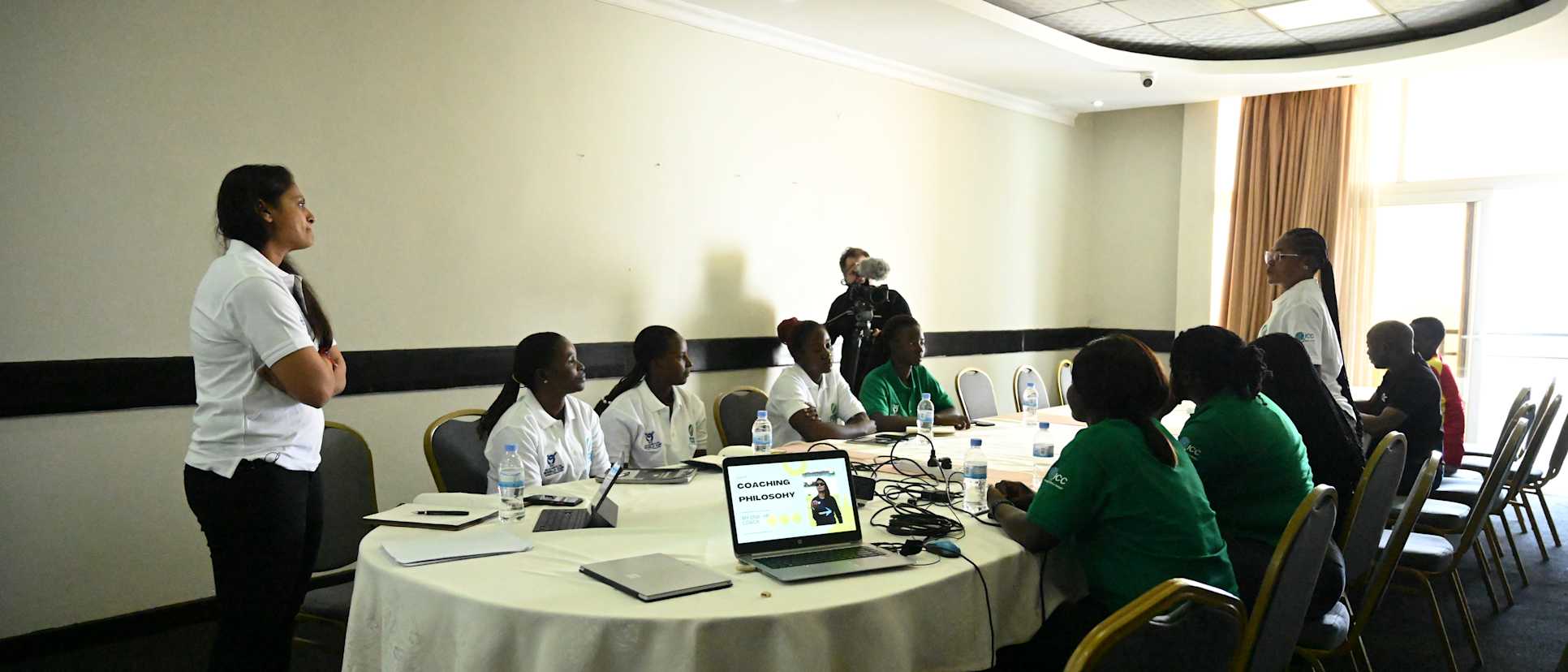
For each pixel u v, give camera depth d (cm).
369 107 354
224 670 209
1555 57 520
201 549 331
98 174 298
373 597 185
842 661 163
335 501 253
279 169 214
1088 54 536
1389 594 384
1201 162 685
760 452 315
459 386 385
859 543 200
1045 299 713
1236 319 673
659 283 455
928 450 329
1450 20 513
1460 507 357
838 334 509
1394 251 653
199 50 314
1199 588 132
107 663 296
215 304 203
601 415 333
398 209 363
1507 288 636
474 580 174
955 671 182
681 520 220
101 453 304
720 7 454
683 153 461
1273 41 561
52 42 288
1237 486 242
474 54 382
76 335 297
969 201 635
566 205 416
